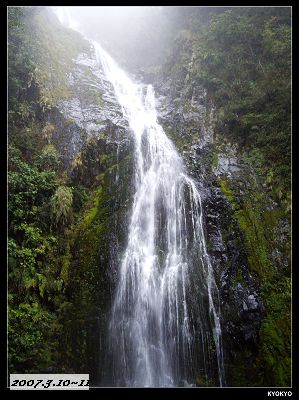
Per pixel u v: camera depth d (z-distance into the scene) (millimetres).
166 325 8984
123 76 17172
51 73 13328
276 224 10000
